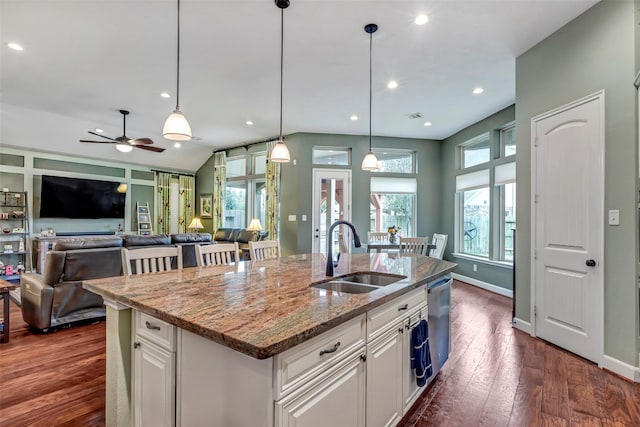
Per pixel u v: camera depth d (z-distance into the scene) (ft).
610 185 8.21
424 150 22.48
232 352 3.81
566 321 9.43
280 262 8.97
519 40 10.25
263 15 9.02
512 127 16.79
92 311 11.65
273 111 17.19
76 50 11.05
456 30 9.71
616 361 8.05
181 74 12.81
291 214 21.81
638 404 6.77
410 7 8.64
